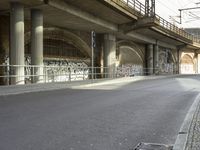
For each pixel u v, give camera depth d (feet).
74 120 37.24
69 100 58.39
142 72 219.00
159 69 242.78
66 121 36.45
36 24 104.58
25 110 44.47
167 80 144.15
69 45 150.20
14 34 94.73
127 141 27.89
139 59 218.38
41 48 106.22
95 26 140.05
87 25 136.98
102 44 165.89
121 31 159.84
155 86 100.78
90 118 38.91
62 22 128.26
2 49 110.42
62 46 145.48
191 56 330.13
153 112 45.06
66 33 143.43
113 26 152.25
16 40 94.68
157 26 164.86
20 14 95.50
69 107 48.60
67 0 105.81
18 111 43.42
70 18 120.16
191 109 47.47
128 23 156.76
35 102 54.39
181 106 51.90
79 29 147.84
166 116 41.86
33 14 104.58
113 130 32.32
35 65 100.12
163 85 106.22
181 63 318.24
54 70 139.33
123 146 26.17
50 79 134.21
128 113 43.70
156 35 203.82
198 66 352.69
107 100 59.21
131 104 53.67
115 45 171.63
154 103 55.52
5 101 55.36
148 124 36.06
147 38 206.59
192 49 322.14
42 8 102.89
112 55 165.58
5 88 76.13
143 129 33.24
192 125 33.76
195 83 119.24
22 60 95.71
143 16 155.84
